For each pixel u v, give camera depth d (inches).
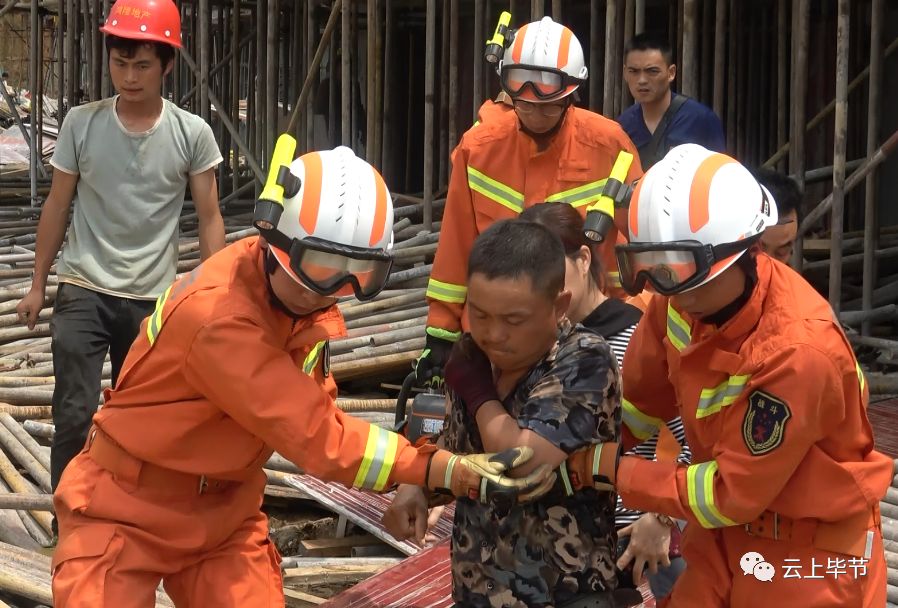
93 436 127.7
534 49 171.3
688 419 110.1
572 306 126.7
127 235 198.8
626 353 120.6
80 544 121.9
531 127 175.3
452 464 109.9
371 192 110.4
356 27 544.1
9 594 175.2
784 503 106.4
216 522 125.1
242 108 761.0
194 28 661.3
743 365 103.3
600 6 441.1
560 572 109.4
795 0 327.6
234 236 414.3
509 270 100.3
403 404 146.3
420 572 164.6
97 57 569.0
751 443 102.3
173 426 120.6
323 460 114.3
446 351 178.4
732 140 462.0
